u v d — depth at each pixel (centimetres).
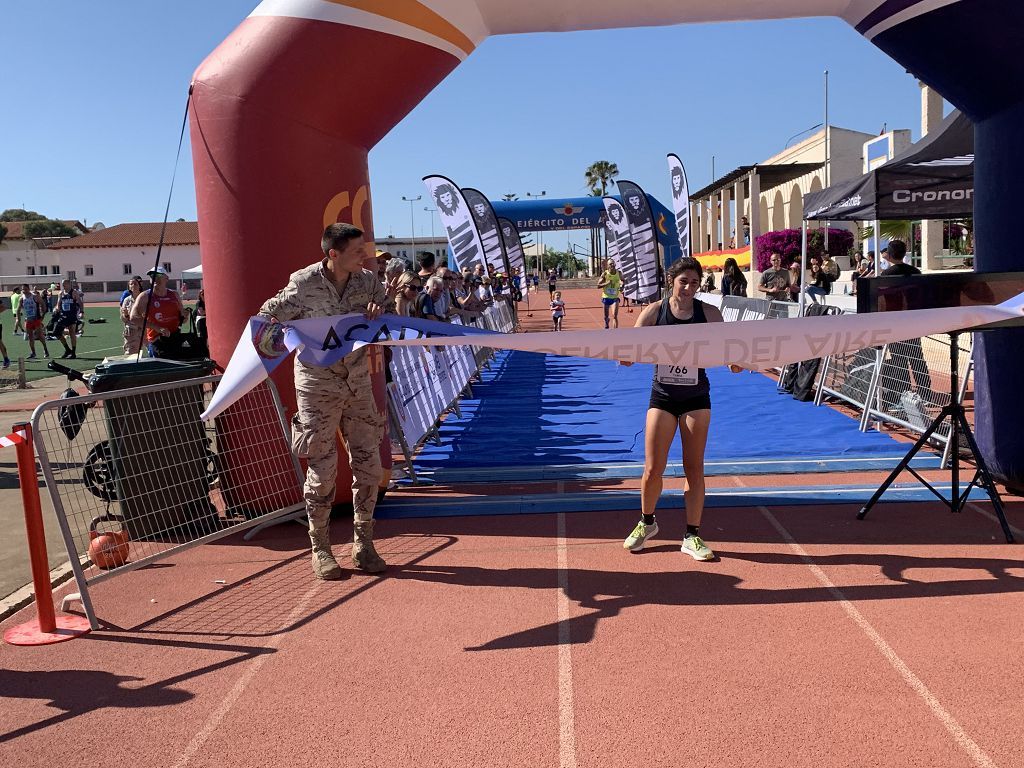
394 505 631
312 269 475
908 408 794
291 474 583
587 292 5706
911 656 351
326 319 464
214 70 541
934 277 500
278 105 536
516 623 403
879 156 2391
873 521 541
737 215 3462
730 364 456
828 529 529
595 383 1313
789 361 459
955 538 501
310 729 312
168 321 783
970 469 661
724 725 302
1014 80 523
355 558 486
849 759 278
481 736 301
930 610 398
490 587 453
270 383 567
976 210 584
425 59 561
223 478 583
